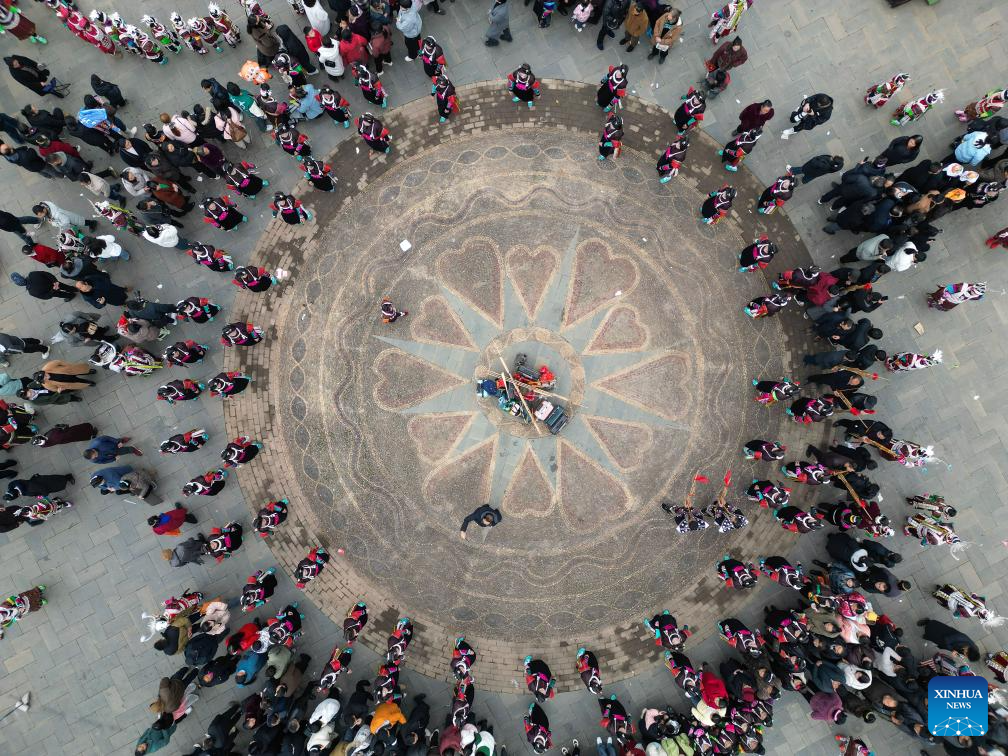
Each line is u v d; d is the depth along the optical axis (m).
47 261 17.88
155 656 19.30
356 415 19.89
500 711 19.05
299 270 20.00
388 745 16.73
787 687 17.61
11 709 18.95
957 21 19.84
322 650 19.17
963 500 19.31
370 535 19.62
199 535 19.22
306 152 18.14
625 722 17.78
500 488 19.78
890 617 19.14
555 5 19.34
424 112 20.05
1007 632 18.84
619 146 18.72
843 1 20.00
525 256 19.95
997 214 19.56
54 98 20.05
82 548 19.33
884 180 17.05
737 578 17.91
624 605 19.45
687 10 20.06
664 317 20.02
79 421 19.45
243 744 18.66
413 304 20.09
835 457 17.69
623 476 19.78
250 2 17.42
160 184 18.20
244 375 19.64
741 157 19.41
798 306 19.72
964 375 19.48
